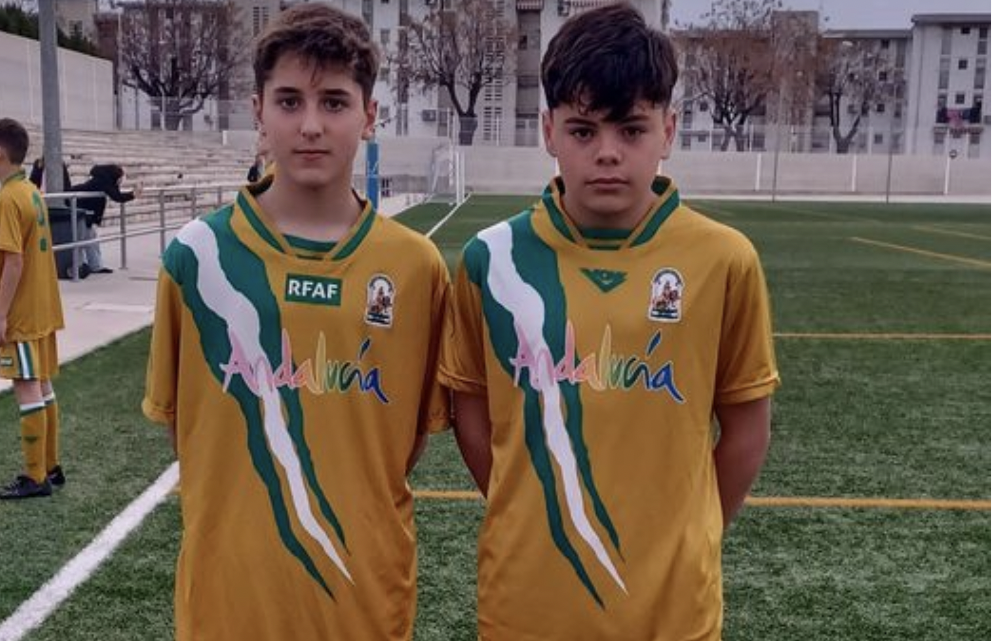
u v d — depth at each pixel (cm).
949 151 4388
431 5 5728
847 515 415
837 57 6169
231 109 3931
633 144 176
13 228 383
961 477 468
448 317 199
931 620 322
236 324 192
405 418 199
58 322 418
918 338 824
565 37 180
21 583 332
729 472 199
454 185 3591
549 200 188
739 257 184
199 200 2036
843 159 4134
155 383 200
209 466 195
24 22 2291
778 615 323
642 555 183
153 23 5062
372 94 199
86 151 2028
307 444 193
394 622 202
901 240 1795
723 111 5619
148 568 345
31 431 409
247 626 195
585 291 183
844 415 578
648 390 182
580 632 185
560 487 183
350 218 196
